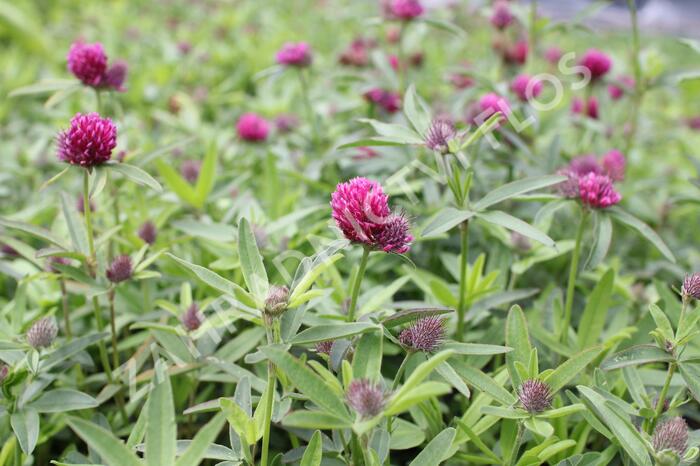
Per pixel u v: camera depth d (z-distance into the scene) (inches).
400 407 14.8
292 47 32.6
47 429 20.8
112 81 24.2
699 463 18.1
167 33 59.7
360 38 46.9
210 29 62.7
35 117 43.5
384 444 17.2
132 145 34.1
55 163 33.5
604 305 21.0
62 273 20.6
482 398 18.9
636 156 37.0
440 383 14.4
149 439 14.9
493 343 21.1
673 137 38.5
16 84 45.3
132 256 22.3
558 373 17.2
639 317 24.5
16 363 19.3
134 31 58.1
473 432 17.6
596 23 63.7
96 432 14.8
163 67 46.9
